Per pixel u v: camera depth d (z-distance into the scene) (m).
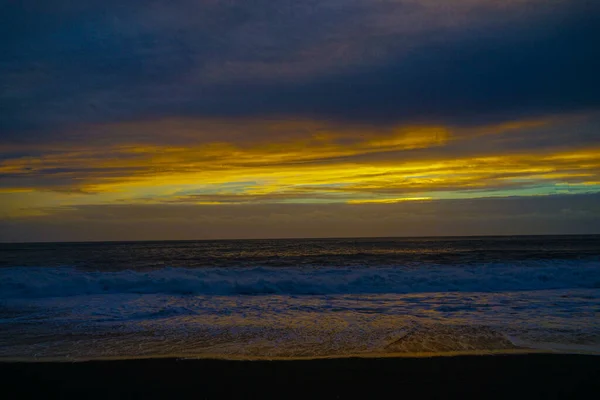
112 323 8.61
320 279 14.23
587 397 4.81
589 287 13.77
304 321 8.68
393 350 6.44
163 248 55.78
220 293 13.39
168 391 5.03
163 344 6.88
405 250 39.66
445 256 28.05
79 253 40.09
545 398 4.79
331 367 5.71
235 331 7.79
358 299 11.79
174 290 13.75
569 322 8.31
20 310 10.18
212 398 4.86
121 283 13.96
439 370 5.57
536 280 14.31
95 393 4.99
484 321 8.48
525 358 5.98
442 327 7.96
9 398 4.87
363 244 61.88
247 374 5.49
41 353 6.38
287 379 5.32
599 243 54.16
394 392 4.95
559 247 42.78
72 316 9.37
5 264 26.09
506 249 38.84
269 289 13.71
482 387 5.06
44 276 14.20
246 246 61.28
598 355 6.09
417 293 12.94
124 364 5.86
